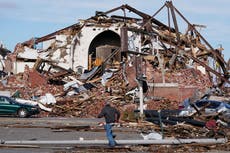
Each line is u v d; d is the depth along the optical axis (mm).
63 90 52562
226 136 23375
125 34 33156
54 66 62344
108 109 20234
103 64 57906
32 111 40531
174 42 64062
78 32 65688
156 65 54625
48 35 66938
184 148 19500
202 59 63625
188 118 31297
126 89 50219
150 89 51312
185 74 52906
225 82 57000
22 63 64062
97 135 24750
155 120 31406
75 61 65250
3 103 39938
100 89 50906
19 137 23359
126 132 26578
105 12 66875
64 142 20438
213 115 32531
